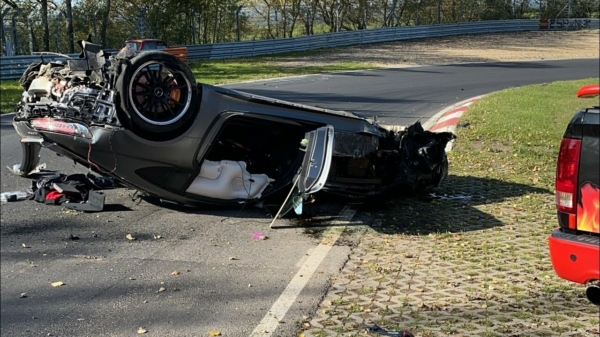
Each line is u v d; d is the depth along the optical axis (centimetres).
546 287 459
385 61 3056
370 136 666
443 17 4878
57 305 438
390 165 693
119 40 3475
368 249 552
